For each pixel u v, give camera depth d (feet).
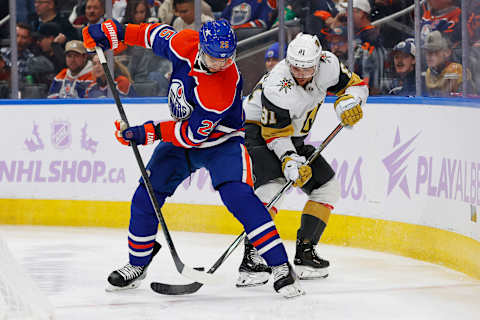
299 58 30.32
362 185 44.09
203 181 50.26
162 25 31.45
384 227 42.68
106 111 52.44
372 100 43.55
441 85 49.88
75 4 64.18
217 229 49.78
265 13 62.34
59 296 31.55
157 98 51.52
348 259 40.40
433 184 39.47
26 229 51.06
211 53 27.17
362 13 60.08
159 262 39.91
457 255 37.01
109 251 42.88
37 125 53.72
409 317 27.89
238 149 30.78
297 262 35.17
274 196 33.22
